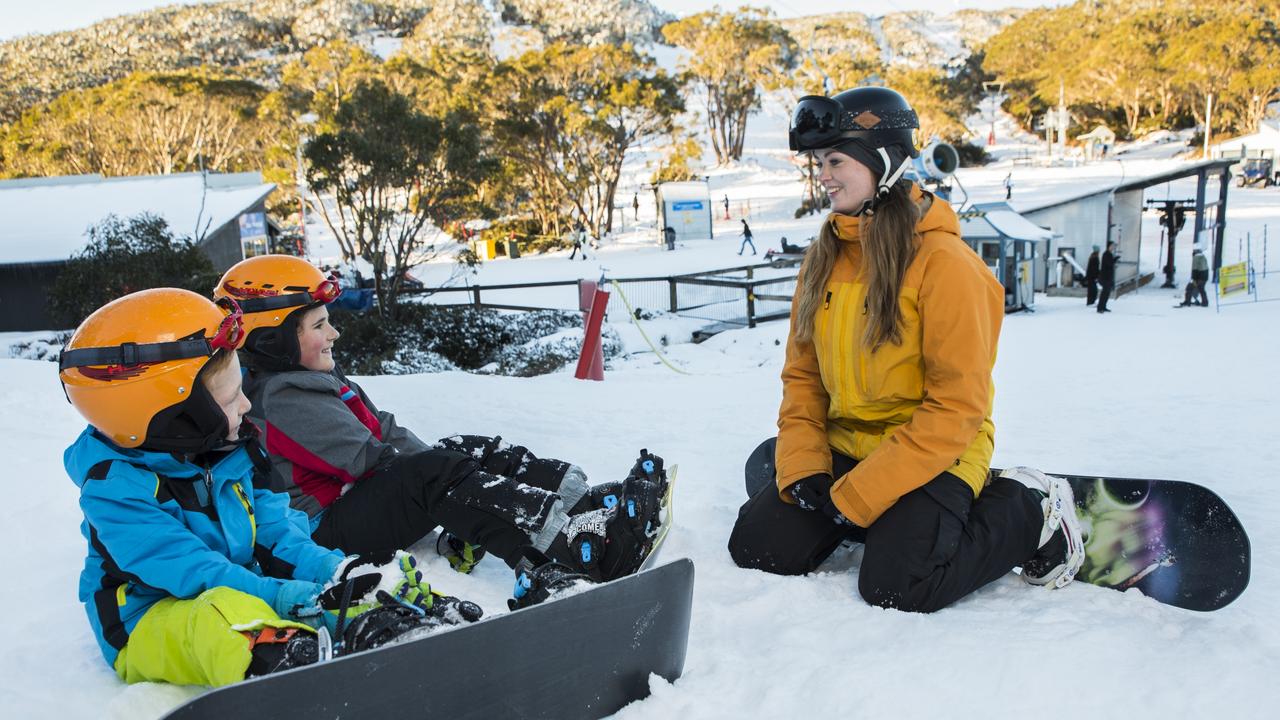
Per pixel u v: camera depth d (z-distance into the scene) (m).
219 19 154.88
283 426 2.64
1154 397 7.72
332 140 21.08
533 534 2.40
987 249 20.30
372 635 1.74
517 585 2.04
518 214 54.62
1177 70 74.06
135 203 30.48
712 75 73.88
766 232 47.34
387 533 2.62
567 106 47.94
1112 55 80.25
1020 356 12.04
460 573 2.77
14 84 135.00
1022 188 53.25
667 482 2.61
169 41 150.50
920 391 2.73
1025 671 2.00
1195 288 19.92
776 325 19.22
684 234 45.47
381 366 17.41
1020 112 91.62
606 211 53.75
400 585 1.90
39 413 5.85
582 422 6.55
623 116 50.78
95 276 19.80
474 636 1.68
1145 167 61.31
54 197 31.58
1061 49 90.75
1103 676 1.97
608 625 1.87
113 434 1.89
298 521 2.34
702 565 2.86
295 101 58.72
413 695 1.63
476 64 55.88
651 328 18.91
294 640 1.76
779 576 2.72
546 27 142.25
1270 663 1.99
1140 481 2.50
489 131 47.00
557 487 2.70
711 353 16.06
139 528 1.92
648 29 144.00
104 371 1.81
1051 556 2.58
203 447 1.96
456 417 6.67
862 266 2.75
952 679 1.99
